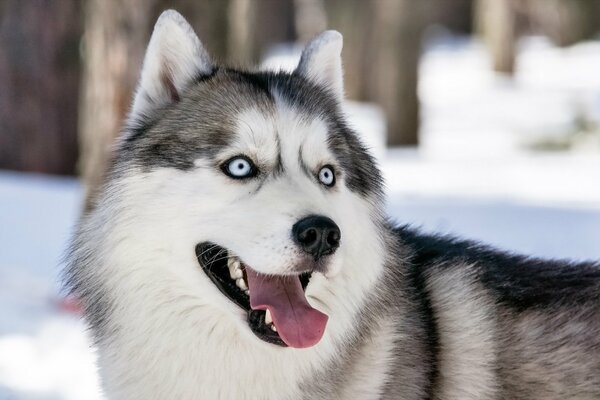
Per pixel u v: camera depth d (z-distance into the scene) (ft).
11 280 30.89
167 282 15.31
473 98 99.71
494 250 18.94
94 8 31.42
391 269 16.40
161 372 15.55
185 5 31.12
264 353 15.33
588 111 77.36
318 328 14.58
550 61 127.24
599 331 16.83
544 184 50.72
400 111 70.85
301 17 128.98
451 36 169.99
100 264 15.60
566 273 17.95
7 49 50.62
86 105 32.14
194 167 15.26
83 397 23.06
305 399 15.61
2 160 51.34
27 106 51.08
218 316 15.31
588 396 16.49
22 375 24.25
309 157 15.60
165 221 15.15
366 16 97.81
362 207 16.24
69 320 27.99
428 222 39.34
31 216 38.93
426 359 16.37
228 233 14.78
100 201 16.17
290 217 14.40
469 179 52.65
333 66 17.85
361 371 15.89
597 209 43.06
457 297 17.10
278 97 16.01
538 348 16.66
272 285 15.01
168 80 16.96
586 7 136.87
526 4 140.97
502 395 16.60
